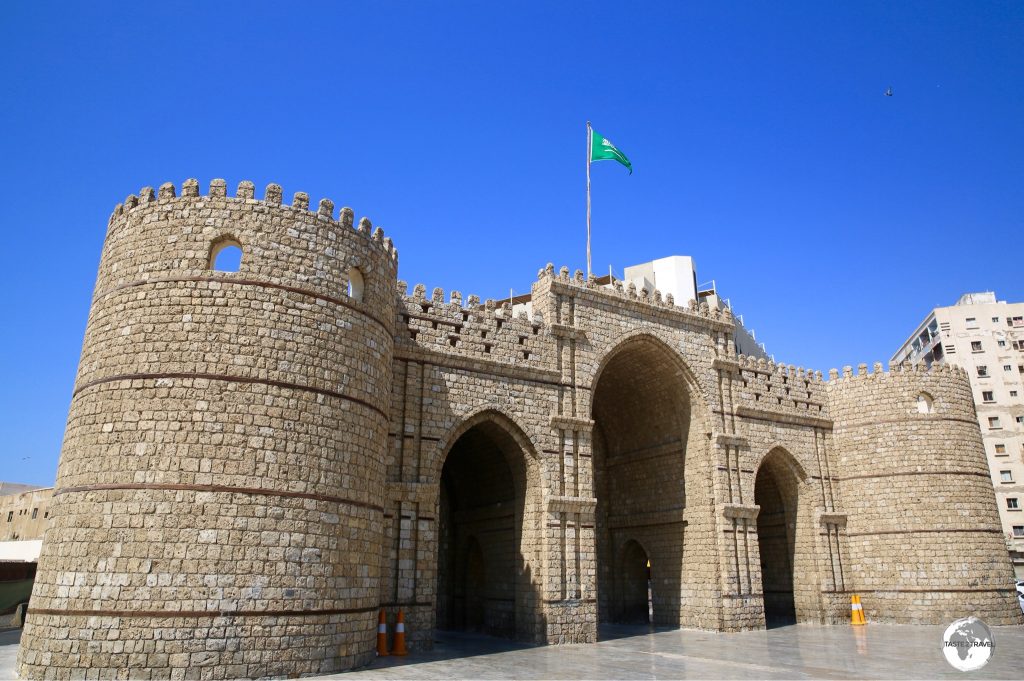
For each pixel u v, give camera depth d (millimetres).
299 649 23234
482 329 36562
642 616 47719
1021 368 96000
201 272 25234
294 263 26391
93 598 21922
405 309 34375
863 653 30906
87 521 22766
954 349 99312
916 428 47781
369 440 27375
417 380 33906
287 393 25000
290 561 23656
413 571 31250
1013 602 46219
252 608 22672
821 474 48625
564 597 34875
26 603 43688
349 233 28312
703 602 41625
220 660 21938
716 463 43031
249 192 26578
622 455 49312
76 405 25109
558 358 38781
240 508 23281
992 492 48500
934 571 45250
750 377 46938
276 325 25453
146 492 22734
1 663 25328
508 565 37719
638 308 43000
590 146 46812
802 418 48750
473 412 35031
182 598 22031
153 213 26234
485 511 40375
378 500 27734
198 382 24016
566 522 36125
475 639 36312
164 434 23359
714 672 25484
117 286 25688
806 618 46344
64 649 21703
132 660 21406
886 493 47531
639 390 46938
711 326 46000
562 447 37344
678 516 44250
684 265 62625
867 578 47219
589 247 44188
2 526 72125
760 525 50812
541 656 29625
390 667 25859
